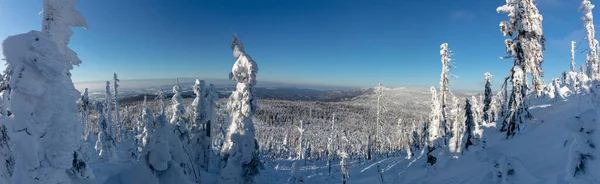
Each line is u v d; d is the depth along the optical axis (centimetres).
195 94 2992
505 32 2286
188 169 2147
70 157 1056
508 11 2256
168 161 1911
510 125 2253
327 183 3675
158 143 1853
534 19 2175
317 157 8006
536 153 1655
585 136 870
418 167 2870
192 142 2816
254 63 2381
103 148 3550
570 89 3441
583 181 852
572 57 4931
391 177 2928
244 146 2384
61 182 1042
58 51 1029
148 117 2373
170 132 2014
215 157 3045
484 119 3956
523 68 2225
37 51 956
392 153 6531
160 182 1861
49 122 1002
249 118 2431
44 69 972
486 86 3922
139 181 1802
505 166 1462
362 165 4825
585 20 3183
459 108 3947
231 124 2467
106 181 1784
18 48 938
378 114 6500
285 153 9500
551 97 3119
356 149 8294
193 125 2942
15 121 952
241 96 2381
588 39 3175
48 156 1001
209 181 2477
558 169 1288
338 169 4831
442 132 2814
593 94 1579
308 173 4603
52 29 1122
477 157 2094
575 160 884
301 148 8206
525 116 2252
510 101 2303
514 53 2247
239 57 2416
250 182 2412
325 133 12269
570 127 911
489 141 2395
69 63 1159
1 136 1034
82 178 1363
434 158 2712
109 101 5512
